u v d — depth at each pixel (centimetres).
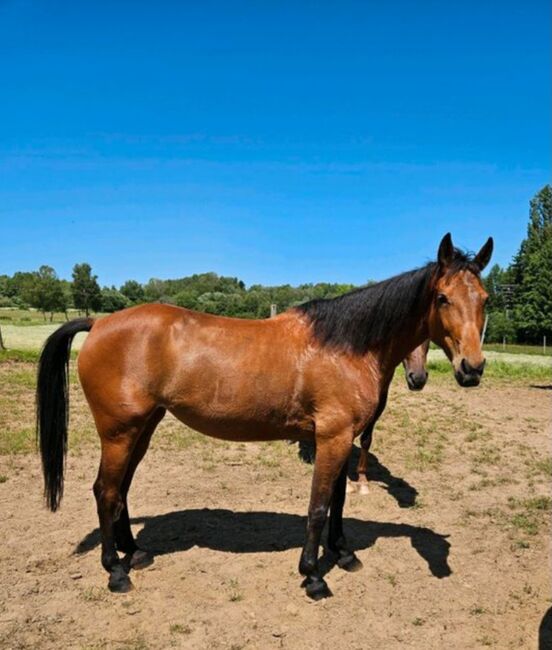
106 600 346
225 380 347
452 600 357
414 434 805
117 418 349
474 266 343
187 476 592
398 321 362
